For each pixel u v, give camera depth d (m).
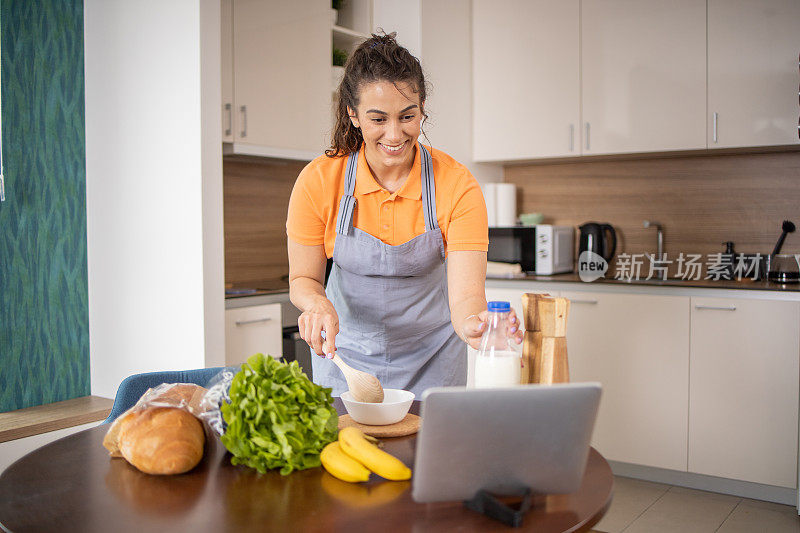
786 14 3.17
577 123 3.70
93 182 3.06
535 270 3.76
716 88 3.34
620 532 2.69
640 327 3.22
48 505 0.98
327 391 1.18
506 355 1.24
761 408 2.97
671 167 3.78
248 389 1.10
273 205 3.85
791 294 2.89
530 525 0.92
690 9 3.38
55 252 2.98
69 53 3.00
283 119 3.33
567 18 3.70
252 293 3.08
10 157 2.81
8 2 2.78
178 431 1.11
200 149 2.69
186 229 2.75
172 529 0.90
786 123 3.19
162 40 2.78
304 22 3.41
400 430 1.28
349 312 1.86
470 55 4.03
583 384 0.89
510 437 0.90
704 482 3.15
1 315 2.80
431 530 0.90
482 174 4.14
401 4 3.67
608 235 3.97
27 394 2.90
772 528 2.71
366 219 1.75
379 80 1.47
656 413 3.20
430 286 1.85
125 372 3.00
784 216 3.51
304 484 1.06
